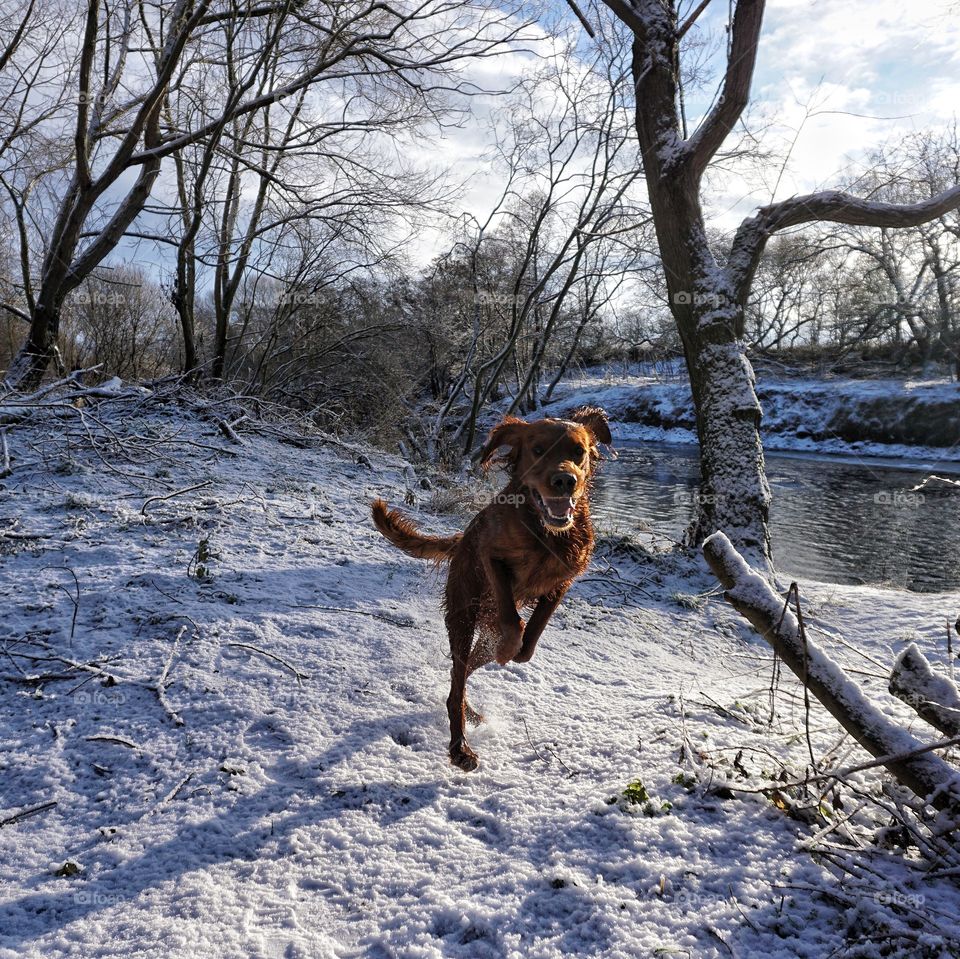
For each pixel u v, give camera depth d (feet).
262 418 37.19
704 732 11.82
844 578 30.58
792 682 15.69
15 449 25.21
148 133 37.37
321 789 10.40
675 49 27.61
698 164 26.68
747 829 8.96
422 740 12.04
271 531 21.68
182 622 14.69
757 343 40.24
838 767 9.47
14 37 35.99
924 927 7.02
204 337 58.44
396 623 16.39
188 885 8.36
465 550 12.39
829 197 26.40
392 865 8.73
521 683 14.64
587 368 106.32
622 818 9.24
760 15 24.73
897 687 9.39
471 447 50.26
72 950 7.34
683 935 7.22
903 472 63.31
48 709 11.74
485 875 8.45
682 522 41.39
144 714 11.80
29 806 9.66
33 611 14.53
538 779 10.78
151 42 37.19
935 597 23.35
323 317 48.75
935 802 8.32
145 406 32.96
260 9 35.22
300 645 14.58
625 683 15.20
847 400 74.02
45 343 36.99
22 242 37.91
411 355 56.13
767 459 74.23
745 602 10.12
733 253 27.35
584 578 23.34
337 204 41.75
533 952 7.12
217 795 10.13
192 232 36.32
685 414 96.73
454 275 53.72
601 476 64.64
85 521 19.70
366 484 30.63
